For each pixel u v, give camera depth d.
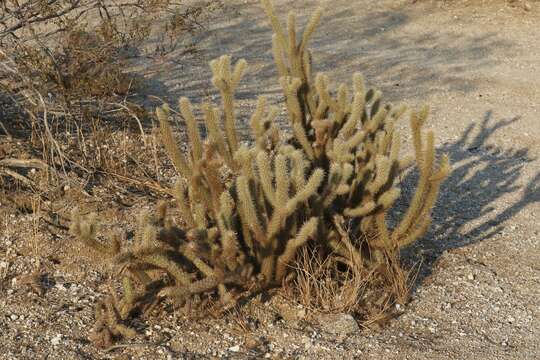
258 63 6.12
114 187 3.88
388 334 3.19
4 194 3.71
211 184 3.23
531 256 3.72
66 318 3.17
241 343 3.11
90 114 4.29
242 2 8.11
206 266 3.11
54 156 3.98
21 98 4.31
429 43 6.91
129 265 3.03
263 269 3.22
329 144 3.46
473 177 4.45
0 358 2.98
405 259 3.64
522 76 6.03
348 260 3.37
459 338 3.18
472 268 3.60
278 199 3.04
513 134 5.00
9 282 3.33
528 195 4.27
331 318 3.21
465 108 5.38
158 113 3.23
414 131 3.35
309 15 7.77
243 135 4.61
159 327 3.14
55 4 4.28
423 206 3.39
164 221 3.14
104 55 4.33
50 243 3.50
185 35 6.64
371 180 3.33
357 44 6.86
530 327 3.27
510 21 7.45
